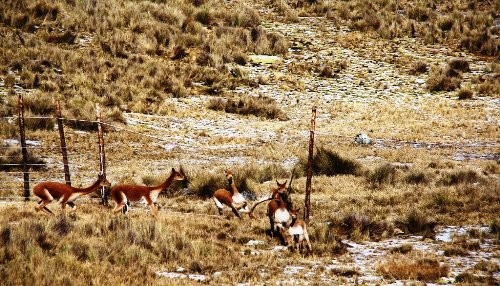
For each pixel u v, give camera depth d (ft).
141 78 439.22
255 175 270.87
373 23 566.77
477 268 149.89
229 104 420.77
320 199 230.48
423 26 561.84
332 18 585.22
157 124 373.40
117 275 130.93
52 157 289.94
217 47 497.87
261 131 379.96
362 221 190.80
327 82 476.13
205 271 144.66
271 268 147.64
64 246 142.00
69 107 368.48
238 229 185.78
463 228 193.98
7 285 116.47
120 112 365.40
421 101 446.60
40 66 416.26
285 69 490.90
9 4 481.87
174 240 158.81
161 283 126.31
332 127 390.01
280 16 585.22
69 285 120.57
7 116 338.54
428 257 159.22
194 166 287.48
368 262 157.48
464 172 264.11
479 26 560.20
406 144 349.00
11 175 255.91
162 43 497.05
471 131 377.50
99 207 198.80
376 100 447.42
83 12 501.56
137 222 167.22
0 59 415.85
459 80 472.44
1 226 146.41
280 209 171.01
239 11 563.07
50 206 187.32
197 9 560.20
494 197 225.15
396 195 233.35
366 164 299.17
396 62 510.17
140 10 529.45
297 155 321.11
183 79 449.89
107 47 465.47
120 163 291.99
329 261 156.25
